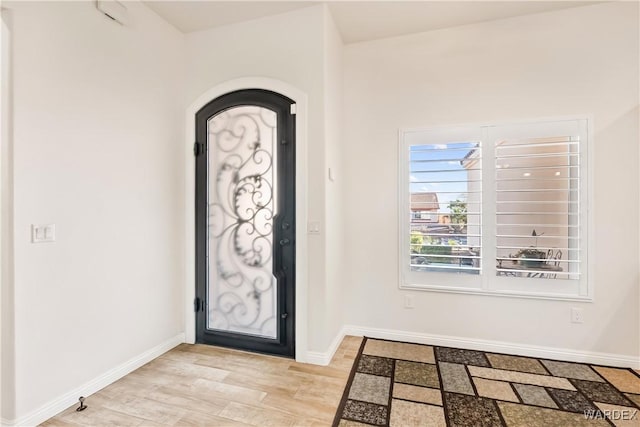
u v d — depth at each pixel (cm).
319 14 250
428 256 288
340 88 297
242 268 278
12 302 170
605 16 246
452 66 282
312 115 253
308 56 254
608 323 247
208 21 273
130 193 240
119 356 230
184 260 293
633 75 241
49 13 186
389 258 300
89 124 210
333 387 217
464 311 281
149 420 183
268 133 268
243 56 273
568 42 254
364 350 276
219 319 287
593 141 248
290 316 262
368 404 197
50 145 187
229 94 279
